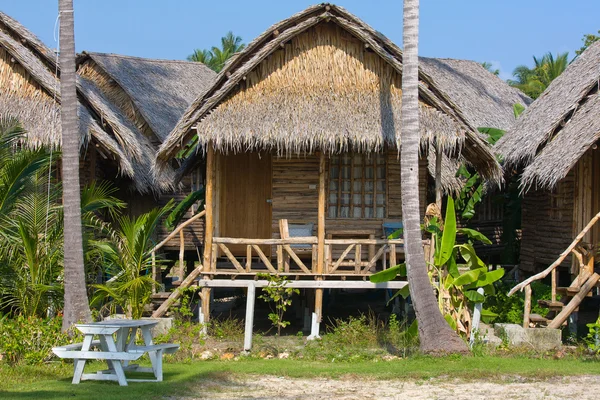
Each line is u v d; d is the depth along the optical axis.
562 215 17.47
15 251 13.63
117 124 17.58
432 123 14.40
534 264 18.94
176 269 27.30
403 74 12.77
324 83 14.80
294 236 15.48
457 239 21.19
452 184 19.33
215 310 19.73
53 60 17.55
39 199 13.90
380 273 13.76
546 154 16.03
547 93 20.53
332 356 12.59
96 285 13.98
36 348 11.98
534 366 11.34
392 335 13.91
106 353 9.97
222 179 16.30
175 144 14.73
